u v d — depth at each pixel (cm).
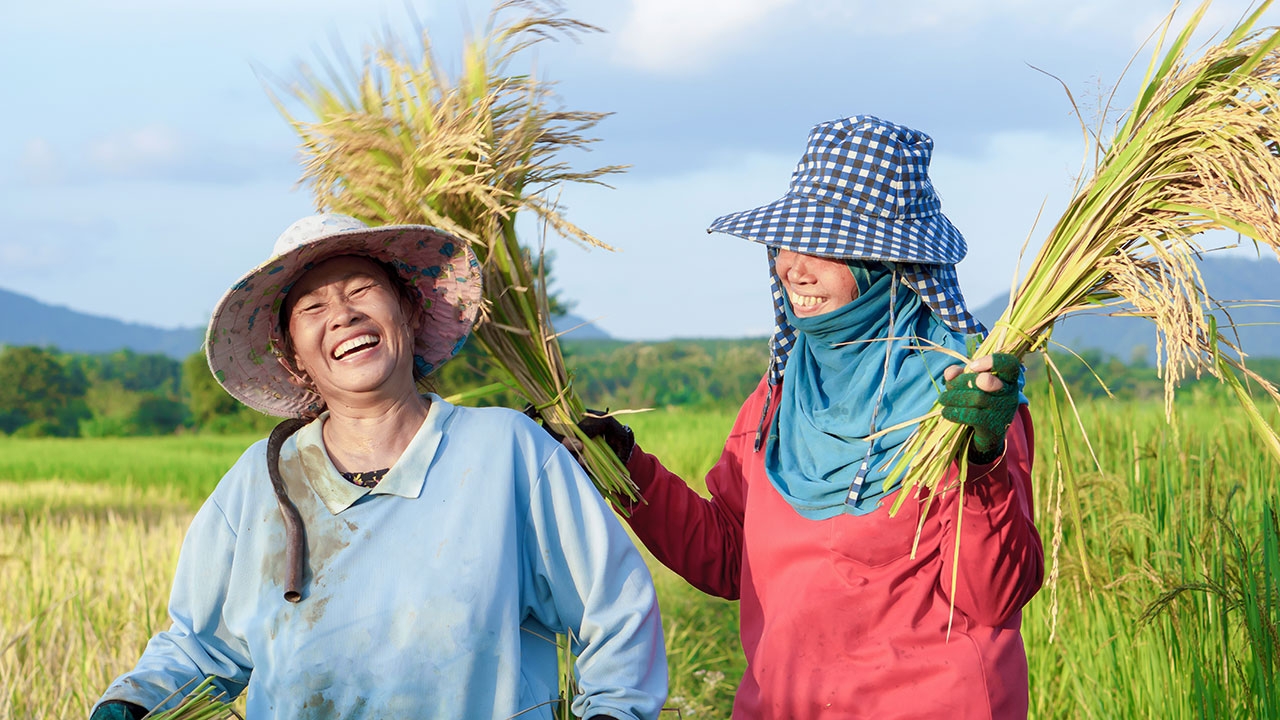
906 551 238
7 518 1309
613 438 277
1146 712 353
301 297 211
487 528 206
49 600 548
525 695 209
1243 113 199
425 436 211
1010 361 204
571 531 219
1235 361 199
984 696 233
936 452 214
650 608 222
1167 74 215
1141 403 554
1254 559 332
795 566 252
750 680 259
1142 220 211
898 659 236
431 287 234
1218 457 422
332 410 216
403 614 200
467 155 247
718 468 294
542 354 271
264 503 211
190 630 215
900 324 245
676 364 8250
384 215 246
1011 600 234
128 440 5488
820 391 261
